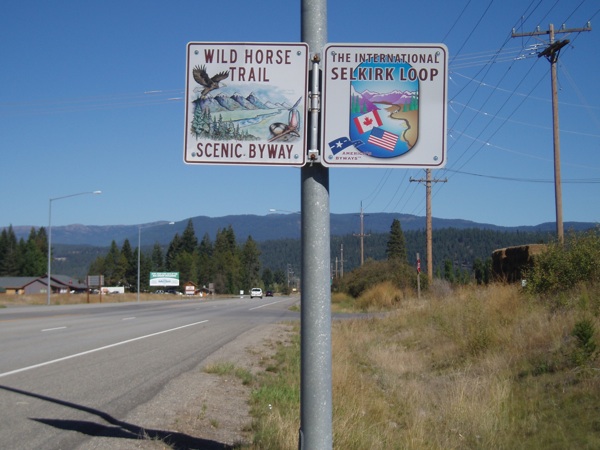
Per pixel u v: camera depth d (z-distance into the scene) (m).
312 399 4.19
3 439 7.18
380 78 4.49
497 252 26.62
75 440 7.20
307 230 4.37
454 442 8.85
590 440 8.32
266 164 4.49
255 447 6.73
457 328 17.31
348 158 4.46
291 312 42.75
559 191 25.62
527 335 14.20
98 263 132.88
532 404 10.24
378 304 42.88
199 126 4.54
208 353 16.33
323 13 4.54
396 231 71.25
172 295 101.56
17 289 102.06
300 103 4.49
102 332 22.34
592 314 13.21
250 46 4.52
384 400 11.12
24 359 14.10
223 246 148.75
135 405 9.24
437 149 4.48
